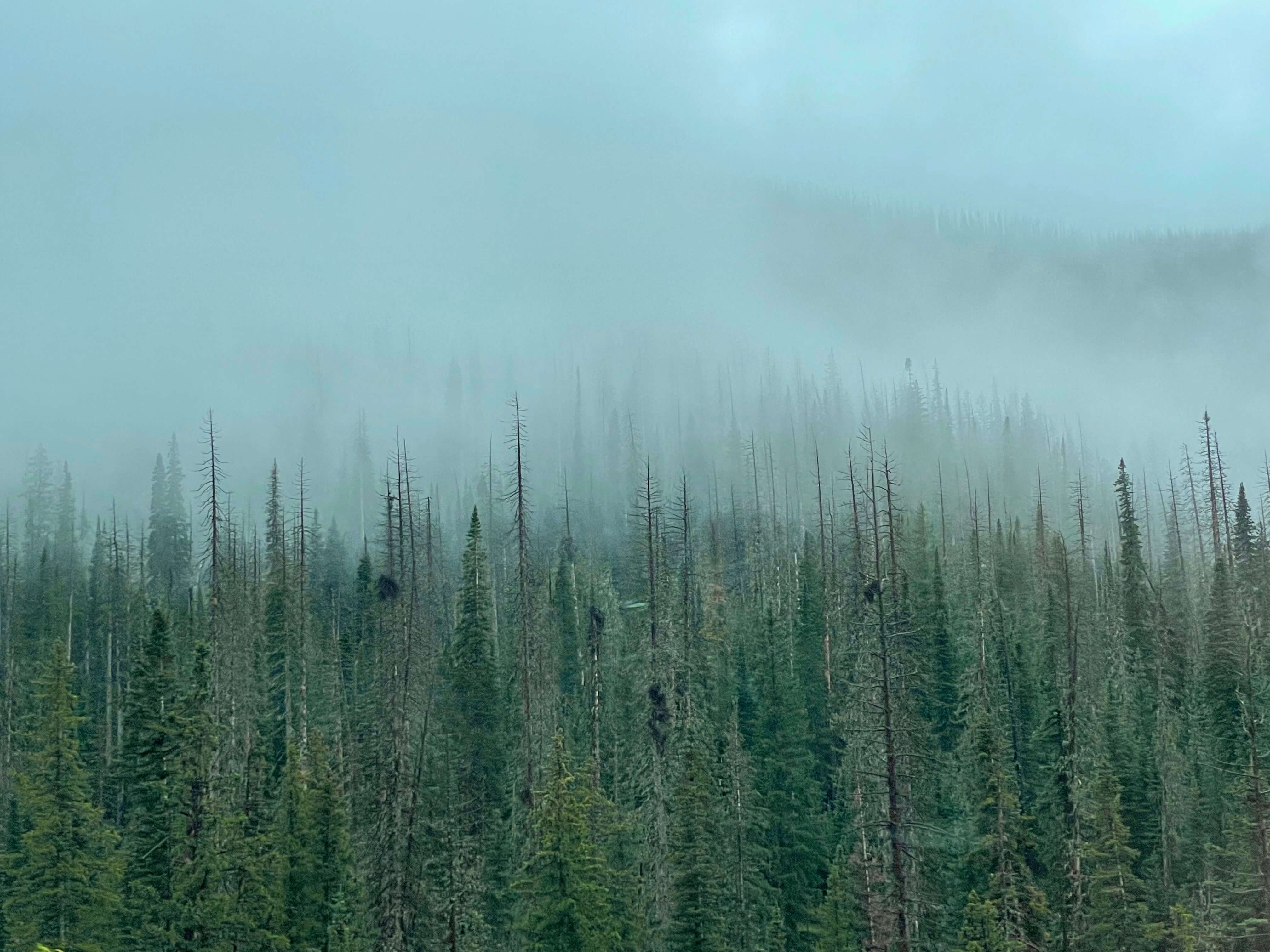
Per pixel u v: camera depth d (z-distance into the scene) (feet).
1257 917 126.62
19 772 171.42
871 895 125.70
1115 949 132.87
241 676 162.71
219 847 124.57
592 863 131.64
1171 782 160.04
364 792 164.45
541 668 183.73
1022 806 167.84
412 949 138.51
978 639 193.16
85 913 127.65
